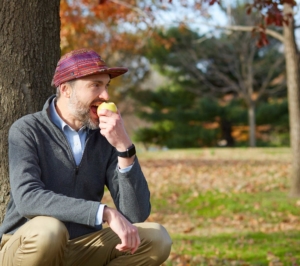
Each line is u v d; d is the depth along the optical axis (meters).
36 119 3.14
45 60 3.83
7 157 3.66
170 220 8.48
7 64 3.70
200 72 28.77
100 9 11.05
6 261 2.95
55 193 2.93
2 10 3.70
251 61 26.61
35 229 2.83
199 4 10.55
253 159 15.48
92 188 3.22
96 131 3.26
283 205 8.96
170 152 18.91
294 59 9.76
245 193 10.12
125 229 2.87
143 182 3.18
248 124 29.80
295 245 6.41
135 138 31.58
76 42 13.23
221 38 26.64
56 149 3.12
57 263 2.91
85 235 3.21
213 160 15.47
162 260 3.15
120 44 15.18
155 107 30.72
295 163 9.71
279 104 29.12
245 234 7.13
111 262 3.17
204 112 29.36
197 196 9.92
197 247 6.36
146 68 29.80
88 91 3.09
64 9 11.64
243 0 23.62
